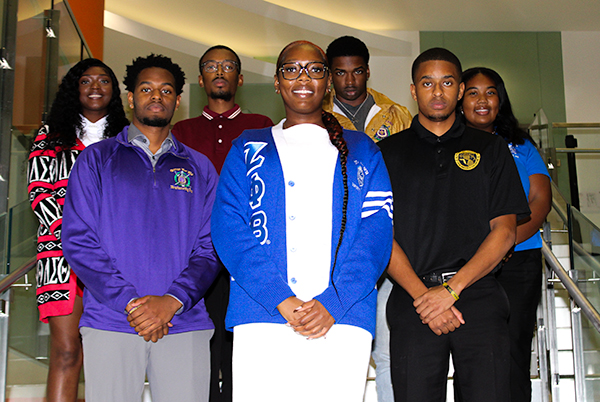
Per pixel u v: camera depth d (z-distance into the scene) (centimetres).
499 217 212
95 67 272
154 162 219
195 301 202
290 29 885
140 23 829
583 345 282
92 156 213
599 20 919
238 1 830
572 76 945
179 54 862
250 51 963
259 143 199
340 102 312
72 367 238
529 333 261
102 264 198
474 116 286
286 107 205
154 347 200
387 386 254
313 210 187
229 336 258
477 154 218
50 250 238
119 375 194
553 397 302
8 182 303
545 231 334
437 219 213
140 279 204
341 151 194
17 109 324
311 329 169
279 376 175
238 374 178
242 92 905
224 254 185
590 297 267
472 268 202
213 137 294
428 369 202
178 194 217
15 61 317
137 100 223
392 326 212
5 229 248
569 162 555
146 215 210
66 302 235
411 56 935
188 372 201
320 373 175
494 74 292
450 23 931
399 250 212
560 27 943
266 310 177
